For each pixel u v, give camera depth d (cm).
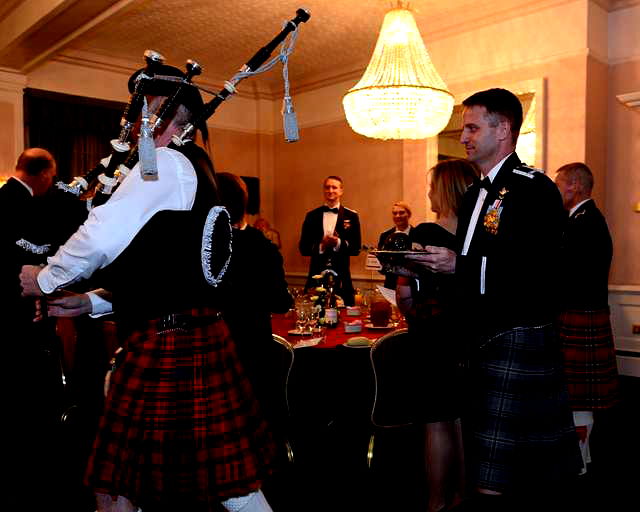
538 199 158
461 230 177
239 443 131
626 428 328
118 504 131
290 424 231
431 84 360
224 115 669
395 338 214
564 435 160
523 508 164
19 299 261
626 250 432
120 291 125
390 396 217
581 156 416
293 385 249
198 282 127
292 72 633
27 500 238
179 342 126
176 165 123
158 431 122
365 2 446
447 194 200
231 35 520
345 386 245
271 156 705
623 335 421
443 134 495
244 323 184
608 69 438
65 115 547
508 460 155
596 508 225
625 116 430
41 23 395
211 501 125
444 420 203
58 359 297
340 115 628
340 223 490
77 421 316
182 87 126
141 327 127
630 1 423
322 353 239
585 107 413
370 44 544
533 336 158
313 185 659
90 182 139
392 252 171
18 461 276
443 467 213
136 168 121
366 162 604
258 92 687
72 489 248
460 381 181
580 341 278
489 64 462
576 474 162
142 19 479
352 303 457
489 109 166
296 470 269
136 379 125
